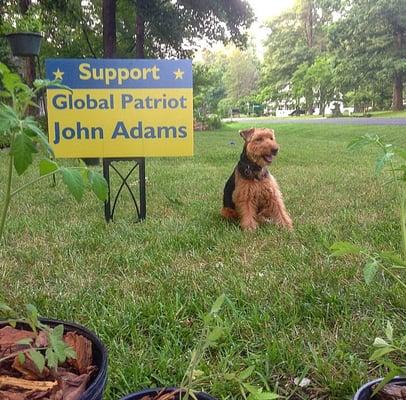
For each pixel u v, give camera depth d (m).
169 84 4.41
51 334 1.26
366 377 1.81
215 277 2.90
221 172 8.20
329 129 24.17
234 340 2.14
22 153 1.14
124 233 4.02
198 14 17.09
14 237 3.92
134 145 4.44
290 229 4.02
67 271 3.09
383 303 2.47
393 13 32.69
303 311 2.44
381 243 3.52
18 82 1.23
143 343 2.11
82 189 1.29
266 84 60.09
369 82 36.84
